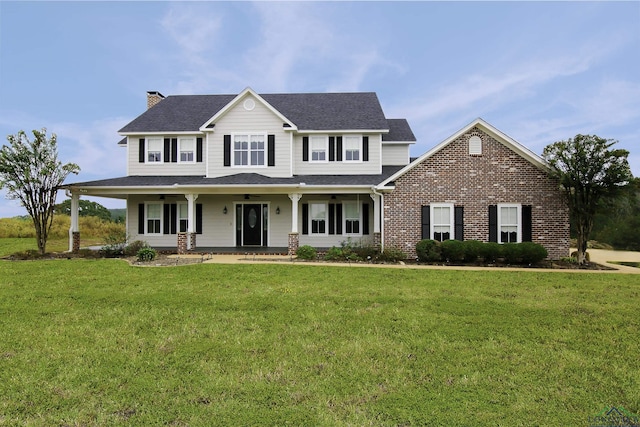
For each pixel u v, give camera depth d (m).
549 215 15.30
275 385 4.45
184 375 4.72
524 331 6.41
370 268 12.68
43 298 8.48
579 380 4.64
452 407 4.00
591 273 12.17
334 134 19.00
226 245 19.42
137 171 19.44
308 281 10.36
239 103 18.56
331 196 19.08
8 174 15.45
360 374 4.77
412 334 6.22
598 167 13.71
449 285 9.99
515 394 4.30
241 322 6.84
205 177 18.73
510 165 15.44
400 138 20.53
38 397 4.16
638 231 30.02
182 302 8.14
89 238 26.88
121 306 7.89
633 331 6.45
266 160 18.42
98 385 4.45
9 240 23.72
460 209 15.56
